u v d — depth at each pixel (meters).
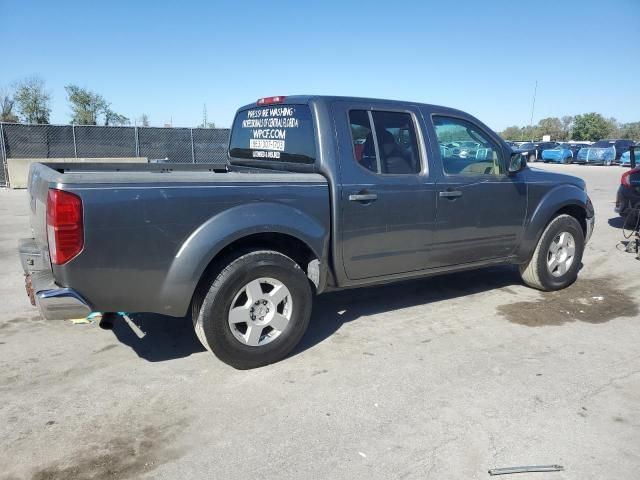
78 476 2.71
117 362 4.02
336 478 2.70
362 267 4.42
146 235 3.36
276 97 4.67
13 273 6.54
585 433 3.10
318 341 4.44
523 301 5.54
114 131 18.75
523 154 5.14
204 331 3.68
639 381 3.75
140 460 2.84
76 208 3.14
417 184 4.55
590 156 36.88
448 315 5.09
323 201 4.07
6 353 4.15
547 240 5.61
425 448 2.95
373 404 3.41
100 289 3.31
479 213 5.02
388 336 4.56
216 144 20.16
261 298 3.84
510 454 2.89
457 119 4.96
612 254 7.84
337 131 4.21
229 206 3.65
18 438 3.02
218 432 3.10
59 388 3.61
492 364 4.01
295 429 3.13
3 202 13.58
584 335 4.61
